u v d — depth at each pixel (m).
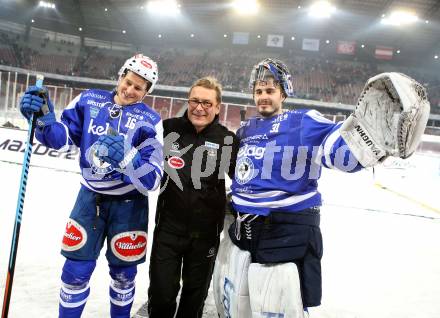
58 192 5.70
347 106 22.89
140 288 2.89
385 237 4.98
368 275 3.55
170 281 2.04
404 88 1.46
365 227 5.46
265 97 2.10
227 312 2.05
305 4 24.06
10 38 28.61
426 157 11.23
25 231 3.81
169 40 31.44
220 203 2.19
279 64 2.11
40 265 3.04
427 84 27.69
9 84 15.08
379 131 1.58
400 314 2.81
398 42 28.05
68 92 15.41
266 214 1.93
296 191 1.92
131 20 28.94
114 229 2.02
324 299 2.97
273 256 1.88
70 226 1.99
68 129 2.01
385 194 8.65
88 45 32.00
